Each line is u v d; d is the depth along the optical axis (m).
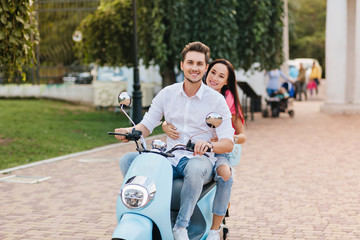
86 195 7.39
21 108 18.44
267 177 8.55
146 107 19.92
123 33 17.45
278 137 13.48
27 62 10.91
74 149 11.47
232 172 4.45
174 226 3.87
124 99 4.24
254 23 16.56
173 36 15.83
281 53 17.81
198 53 4.07
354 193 7.40
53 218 6.23
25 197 7.28
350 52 20.06
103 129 14.56
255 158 10.38
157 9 15.52
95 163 9.90
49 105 19.97
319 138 13.21
